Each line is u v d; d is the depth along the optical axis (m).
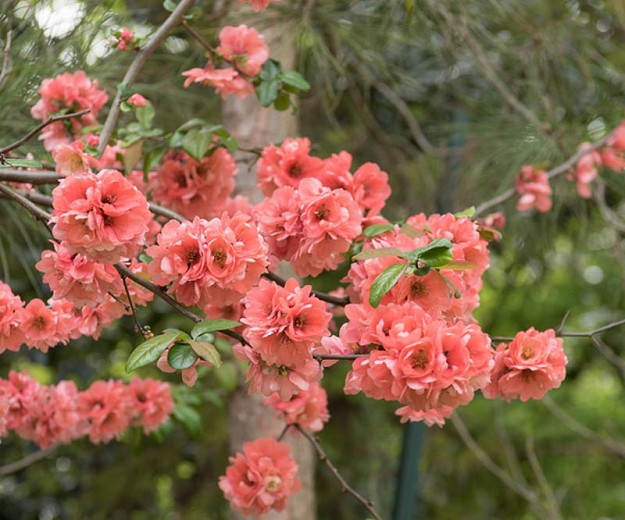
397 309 0.78
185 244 0.78
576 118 1.58
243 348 0.81
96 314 0.94
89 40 1.10
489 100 1.70
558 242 2.14
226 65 1.07
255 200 1.31
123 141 1.03
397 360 0.76
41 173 0.91
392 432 2.61
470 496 2.47
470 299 0.87
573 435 2.43
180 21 1.02
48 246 1.29
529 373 0.85
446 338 0.77
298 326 0.78
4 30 1.07
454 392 0.77
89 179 0.77
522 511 2.44
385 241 0.91
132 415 1.14
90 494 2.28
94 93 1.05
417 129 1.73
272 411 1.29
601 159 1.32
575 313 2.83
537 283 2.02
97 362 2.27
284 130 1.35
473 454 2.43
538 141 1.47
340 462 2.40
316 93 1.73
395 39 1.47
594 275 2.63
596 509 2.41
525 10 1.65
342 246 0.86
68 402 1.08
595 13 1.77
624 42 1.85
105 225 0.77
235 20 1.31
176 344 0.78
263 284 0.79
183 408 1.24
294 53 1.38
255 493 1.00
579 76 1.71
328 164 0.97
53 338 0.92
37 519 2.36
